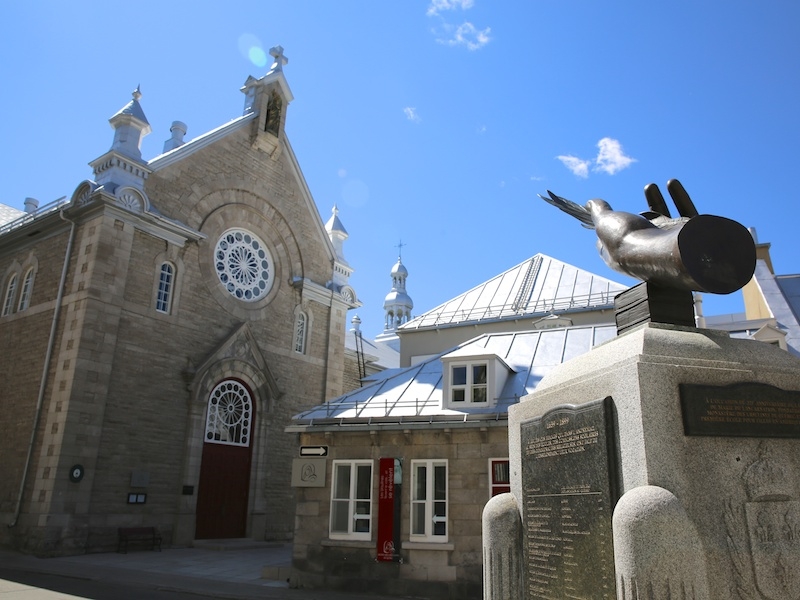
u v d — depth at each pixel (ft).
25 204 97.14
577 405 16.10
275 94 99.04
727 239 14.52
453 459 45.73
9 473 67.92
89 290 68.90
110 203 71.77
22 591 42.68
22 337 74.59
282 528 85.66
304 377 95.35
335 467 49.01
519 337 57.57
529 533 17.74
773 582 13.32
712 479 13.84
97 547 64.69
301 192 101.50
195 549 71.61
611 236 16.74
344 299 103.96
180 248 80.33
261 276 92.63
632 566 12.59
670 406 14.17
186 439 75.61
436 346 101.24
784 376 15.07
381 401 52.01
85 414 66.18
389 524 45.93
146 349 73.77
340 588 45.98
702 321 69.56
